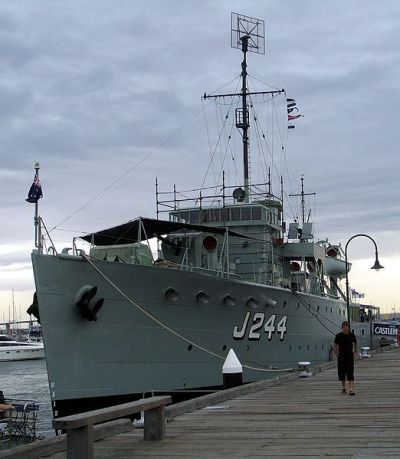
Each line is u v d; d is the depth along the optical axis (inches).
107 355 714.2
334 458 320.5
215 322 834.8
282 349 971.9
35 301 687.7
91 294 687.1
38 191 695.1
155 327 761.0
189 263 906.7
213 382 825.5
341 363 625.0
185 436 406.9
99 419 318.7
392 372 880.3
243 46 1155.3
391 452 331.9
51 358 667.4
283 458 326.3
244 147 1144.2
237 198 1096.2
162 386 765.9
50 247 683.4
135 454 351.3
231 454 342.3
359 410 509.4
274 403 572.1
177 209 1045.8
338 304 1267.2
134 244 799.1
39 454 352.8
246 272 1011.3
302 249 1106.7
